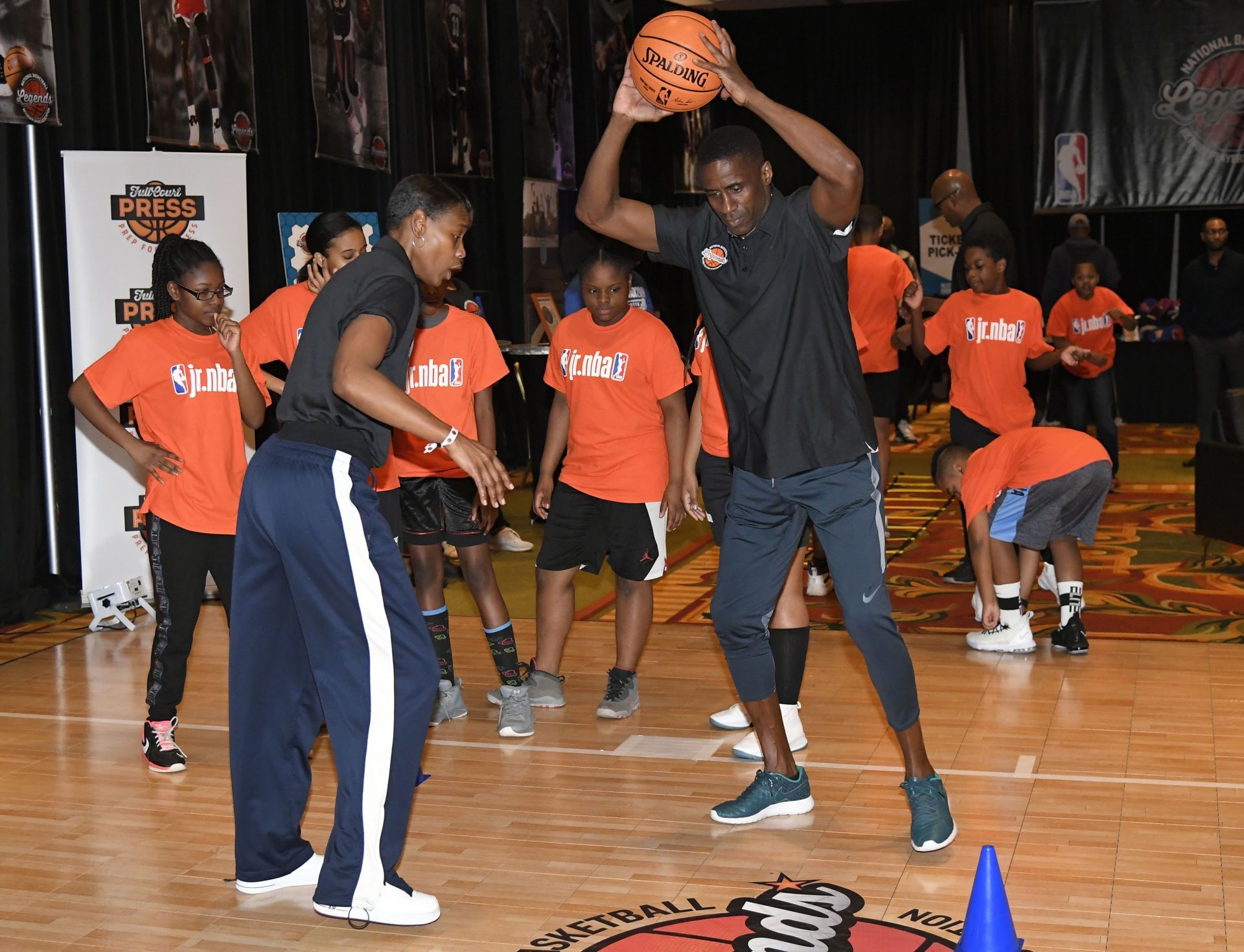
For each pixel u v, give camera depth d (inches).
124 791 148.4
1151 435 475.5
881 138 569.0
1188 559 271.1
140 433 159.0
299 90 297.9
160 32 244.8
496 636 166.2
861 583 121.4
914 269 549.6
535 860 125.9
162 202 234.4
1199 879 118.3
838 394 119.0
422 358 162.7
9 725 173.5
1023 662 195.2
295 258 274.8
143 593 234.2
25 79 220.2
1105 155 514.6
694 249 118.6
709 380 165.8
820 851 126.6
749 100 110.4
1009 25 540.4
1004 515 196.9
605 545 171.3
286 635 113.9
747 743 155.9
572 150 430.0
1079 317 347.6
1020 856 124.2
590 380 166.2
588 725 169.9
